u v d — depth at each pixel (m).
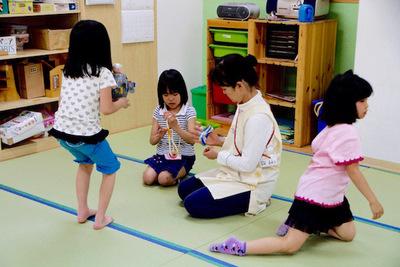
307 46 3.61
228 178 2.55
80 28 2.24
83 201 2.49
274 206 2.71
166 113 2.81
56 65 3.77
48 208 2.67
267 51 3.93
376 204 2.07
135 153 3.58
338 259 2.17
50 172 3.20
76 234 2.39
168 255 2.19
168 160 2.97
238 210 2.56
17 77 3.63
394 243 2.33
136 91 4.21
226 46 4.08
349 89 2.04
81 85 2.27
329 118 2.11
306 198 2.13
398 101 3.26
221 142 2.72
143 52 4.21
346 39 3.88
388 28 3.22
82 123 2.28
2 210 2.64
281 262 2.14
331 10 3.90
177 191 2.88
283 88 4.20
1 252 2.21
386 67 3.27
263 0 4.26
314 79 3.77
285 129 3.92
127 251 2.22
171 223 2.50
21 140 3.47
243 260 2.15
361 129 3.43
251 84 2.41
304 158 3.54
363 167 3.36
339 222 2.23
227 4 4.05
